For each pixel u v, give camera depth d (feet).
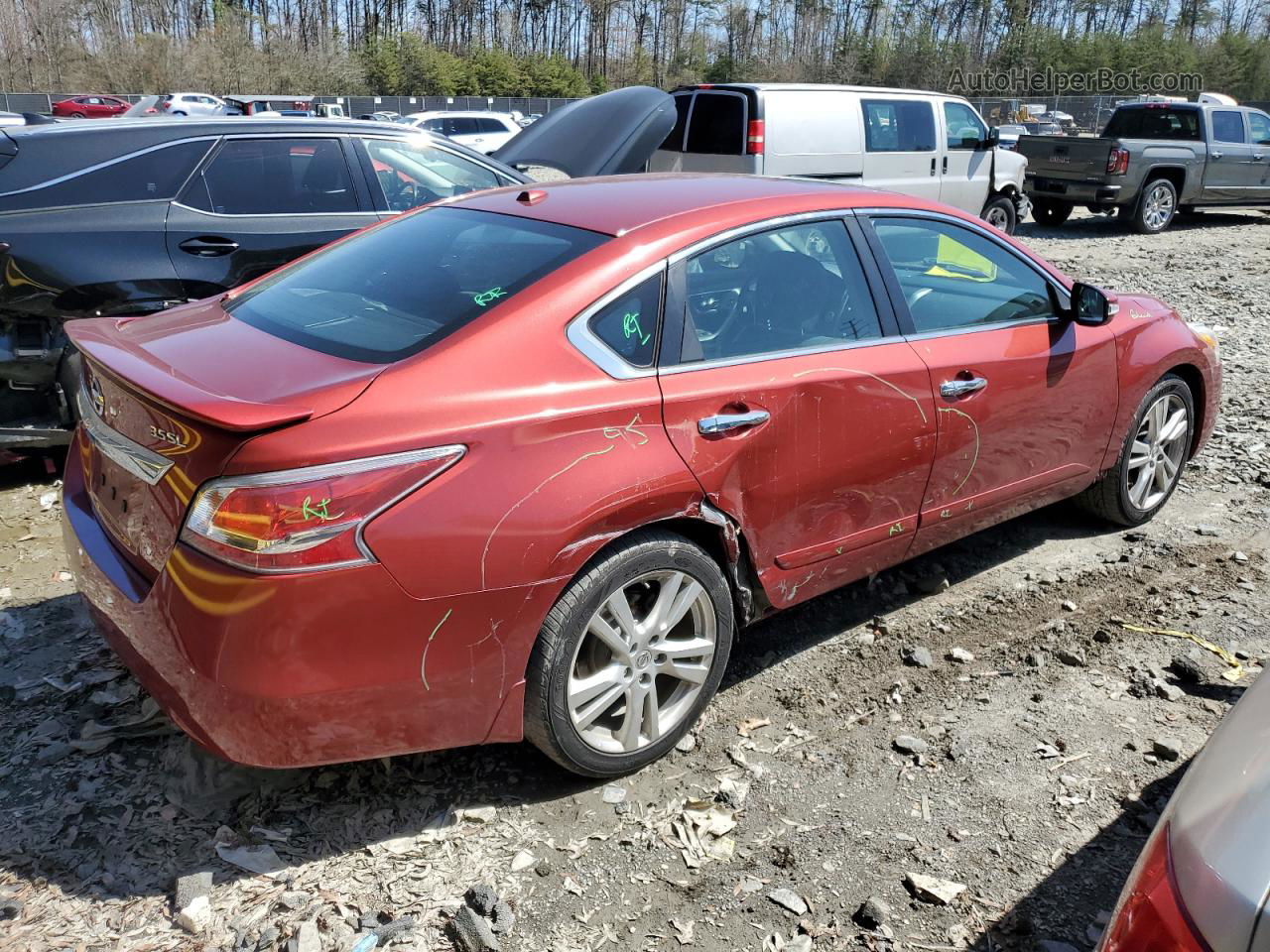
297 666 7.92
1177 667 12.01
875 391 11.23
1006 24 240.94
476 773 10.11
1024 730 10.93
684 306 10.05
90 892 8.51
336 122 19.39
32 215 16.19
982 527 13.39
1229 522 16.43
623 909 8.51
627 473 9.16
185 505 8.14
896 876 8.90
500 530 8.46
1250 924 4.54
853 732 10.89
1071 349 13.58
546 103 169.27
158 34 168.76
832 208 11.61
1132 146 50.34
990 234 13.29
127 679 11.45
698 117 38.06
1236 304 33.58
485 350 8.91
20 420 16.43
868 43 210.59
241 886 8.60
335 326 9.68
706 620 10.30
